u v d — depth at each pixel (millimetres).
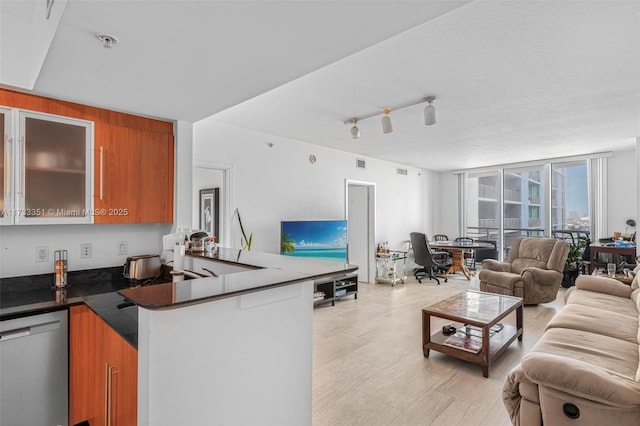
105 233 2727
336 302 5172
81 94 2227
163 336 1185
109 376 1580
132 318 1664
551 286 4836
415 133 4637
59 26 1435
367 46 1671
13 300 2053
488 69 2645
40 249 2412
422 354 3250
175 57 1747
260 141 4613
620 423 1630
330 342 3561
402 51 2357
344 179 5926
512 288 4746
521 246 5566
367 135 4781
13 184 2074
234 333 1392
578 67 2605
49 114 2232
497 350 3035
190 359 1258
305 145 5238
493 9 1884
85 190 2385
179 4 1291
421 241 6555
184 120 2846
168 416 1201
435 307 3303
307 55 1749
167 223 2949
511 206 7492
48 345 1920
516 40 2215
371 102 3391
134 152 2637
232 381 1388
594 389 1646
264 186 4660
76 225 2580
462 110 3627
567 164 6668
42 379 1902
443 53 2389
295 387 1644
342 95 3201
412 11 1377
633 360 2164
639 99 3305
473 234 8156
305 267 1810
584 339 2471
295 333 1641
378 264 6746
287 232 4746
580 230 6488
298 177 5117
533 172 7133
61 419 1958
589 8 1871
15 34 2008
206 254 2473
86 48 1633
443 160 6867
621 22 2002
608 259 5695
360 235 6730
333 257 5070
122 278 2746
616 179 6059
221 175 4492
